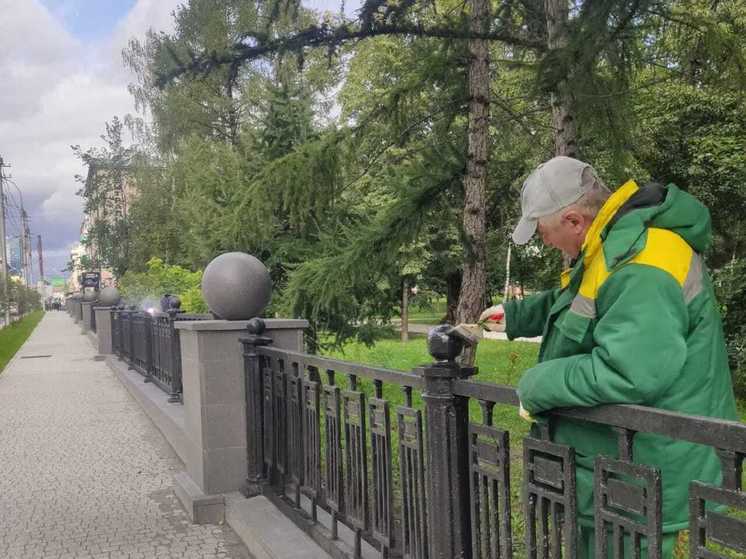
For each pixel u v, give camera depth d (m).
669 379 1.53
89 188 34.59
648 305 1.54
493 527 2.06
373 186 7.82
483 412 2.06
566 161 1.92
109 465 5.96
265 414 4.28
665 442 1.63
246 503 4.14
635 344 1.52
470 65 6.83
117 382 11.67
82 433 7.45
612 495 1.59
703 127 10.17
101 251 34.31
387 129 7.10
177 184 22.81
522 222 1.98
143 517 4.45
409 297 24.31
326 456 3.30
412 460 2.50
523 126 7.65
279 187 6.72
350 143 6.87
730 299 9.44
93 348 18.98
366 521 2.92
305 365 3.55
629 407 1.51
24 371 13.71
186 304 12.37
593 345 1.73
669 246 1.62
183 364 4.98
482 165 6.87
